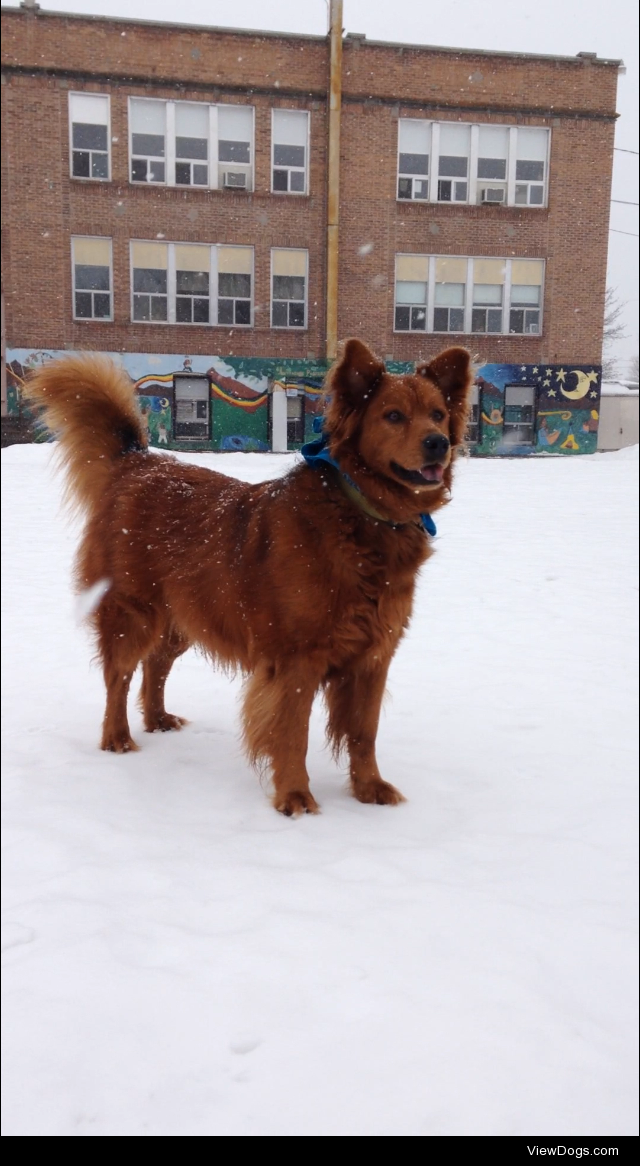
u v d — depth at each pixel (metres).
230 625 4.42
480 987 2.65
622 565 10.12
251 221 26.12
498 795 4.23
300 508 4.02
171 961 2.74
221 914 3.03
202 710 5.52
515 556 10.62
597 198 27.80
